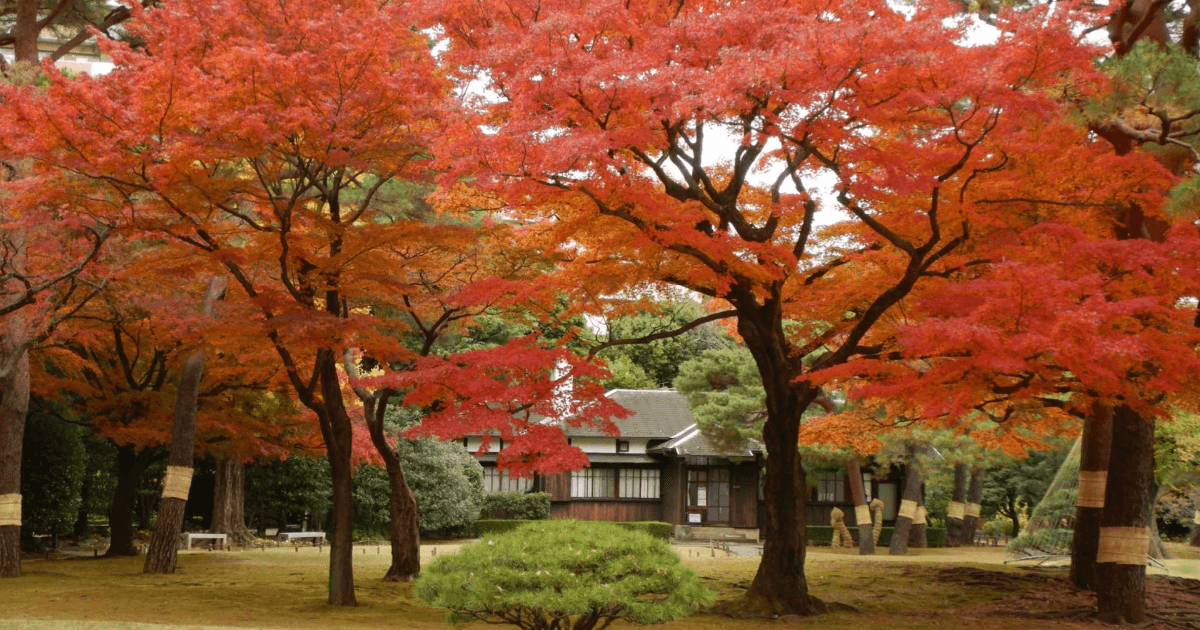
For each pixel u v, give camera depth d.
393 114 13.02
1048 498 26.81
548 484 38.41
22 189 13.28
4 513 18.52
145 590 16.55
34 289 15.09
